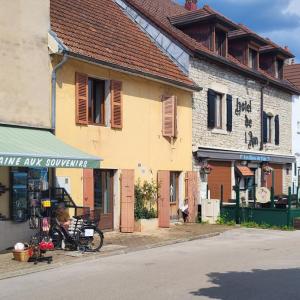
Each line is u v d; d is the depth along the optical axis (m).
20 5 14.00
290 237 17.27
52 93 14.66
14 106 13.70
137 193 17.75
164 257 12.64
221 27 23.36
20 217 13.41
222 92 23.20
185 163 20.56
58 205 13.47
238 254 13.24
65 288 9.05
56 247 13.20
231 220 20.67
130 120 17.67
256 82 26.22
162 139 19.30
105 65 16.14
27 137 13.29
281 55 29.56
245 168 24.56
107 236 15.97
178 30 23.50
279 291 8.74
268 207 21.08
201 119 21.66
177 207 20.34
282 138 29.22
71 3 18.69
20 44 13.93
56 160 12.16
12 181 13.30
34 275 10.33
